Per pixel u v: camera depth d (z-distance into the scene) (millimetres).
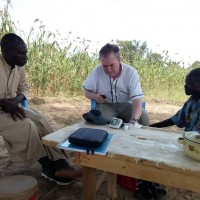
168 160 1445
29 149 2250
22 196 1678
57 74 6723
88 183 1733
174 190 2418
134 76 2814
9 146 2336
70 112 5301
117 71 2740
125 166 1538
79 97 6906
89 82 2975
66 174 2213
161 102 7223
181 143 1574
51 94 6746
